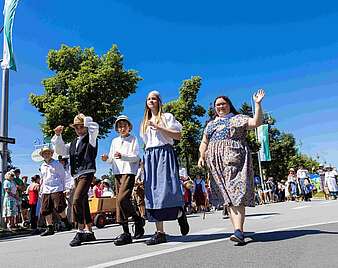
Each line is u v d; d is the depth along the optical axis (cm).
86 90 2133
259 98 541
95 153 656
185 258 457
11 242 827
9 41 1424
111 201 1298
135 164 631
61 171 995
